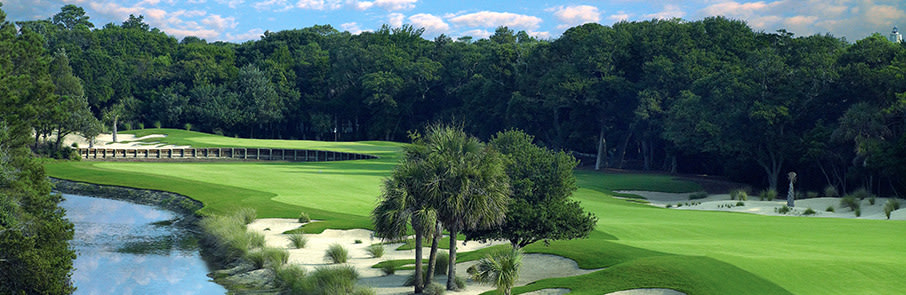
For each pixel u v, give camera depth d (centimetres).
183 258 2889
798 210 4162
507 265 1839
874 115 5250
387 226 2023
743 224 3059
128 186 5075
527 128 9594
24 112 2839
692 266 1836
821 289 1592
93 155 9056
